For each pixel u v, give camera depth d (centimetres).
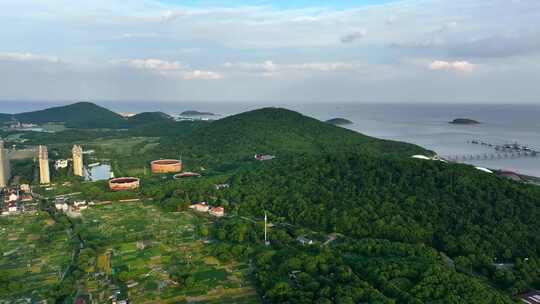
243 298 16762
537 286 17438
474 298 14575
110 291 17338
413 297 14712
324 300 14862
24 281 18388
